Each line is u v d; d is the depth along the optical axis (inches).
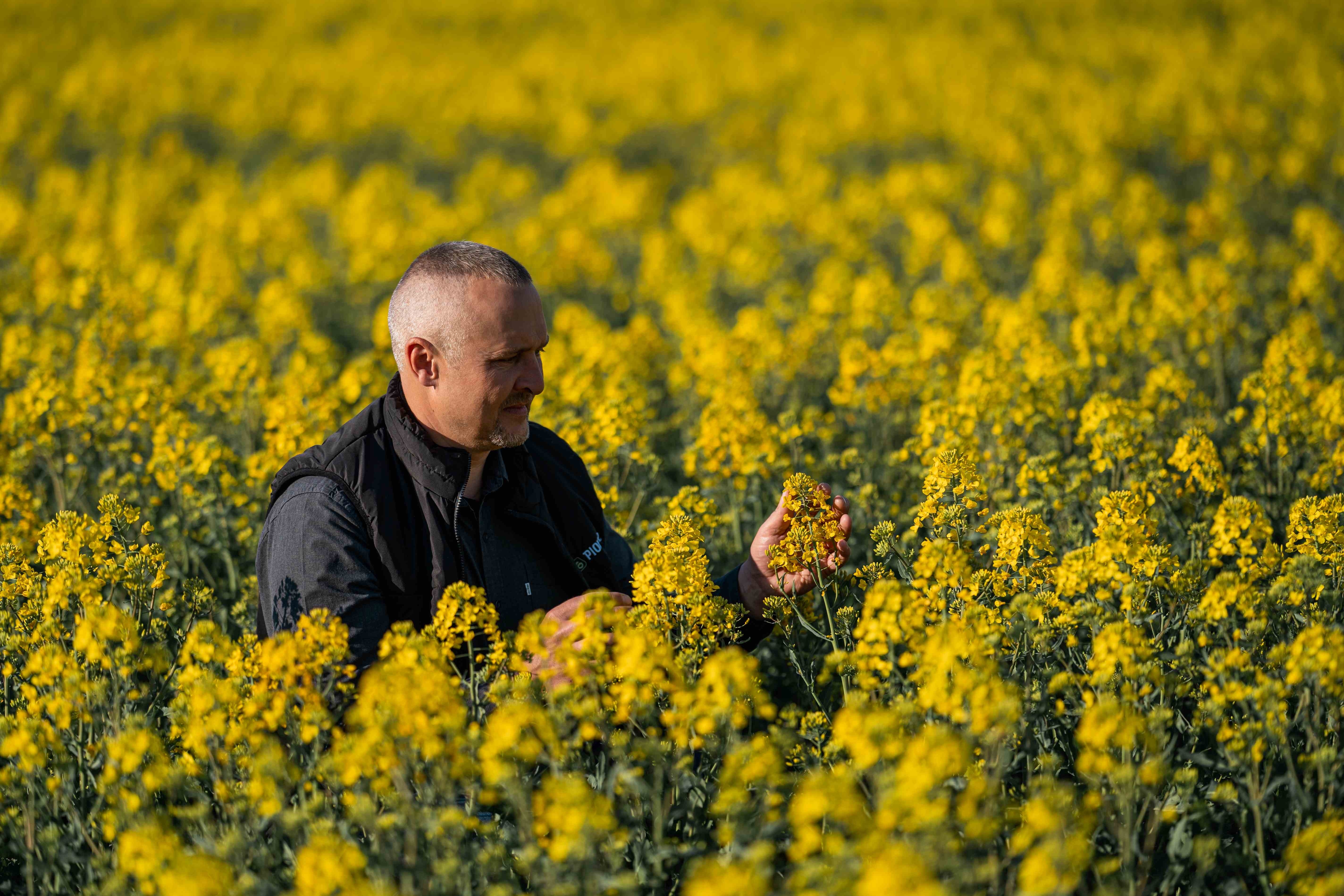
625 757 230.1
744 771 214.1
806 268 1234.6
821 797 194.2
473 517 301.1
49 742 245.3
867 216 1246.3
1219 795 249.8
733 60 2615.7
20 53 2657.5
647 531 464.8
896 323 797.9
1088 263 1133.1
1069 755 295.7
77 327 767.7
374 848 223.8
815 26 3056.1
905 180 1336.1
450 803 232.1
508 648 273.3
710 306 1025.5
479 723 263.0
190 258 1082.7
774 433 495.2
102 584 317.7
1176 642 327.9
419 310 282.0
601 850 226.8
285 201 1291.8
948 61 2454.5
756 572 321.7
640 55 2733.8
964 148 1768.0
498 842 242.4
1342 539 320.2
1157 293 724.0
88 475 550.0
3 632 312.8
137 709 302.0
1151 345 706.8
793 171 1541.6
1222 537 329.1
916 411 624.1
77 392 554.3
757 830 224.4
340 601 279.4
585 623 245.9
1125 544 299.7
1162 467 427.2
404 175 1881.2
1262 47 2380.7
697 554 300.4
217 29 3260.3
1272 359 552.4
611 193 1389.0
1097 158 1448.1
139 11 3388.3
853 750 215.8
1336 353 706.2
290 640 246.8
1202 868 226.8
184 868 197.6
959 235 1263.5
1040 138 1690.5
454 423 290.0
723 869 190.1
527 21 3415.4
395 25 3324.3
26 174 1815.9
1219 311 713.0
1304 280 743.7
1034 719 260.8
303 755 250.8
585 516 331.6
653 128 2241.6
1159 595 307.4
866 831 195.5
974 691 223.0
